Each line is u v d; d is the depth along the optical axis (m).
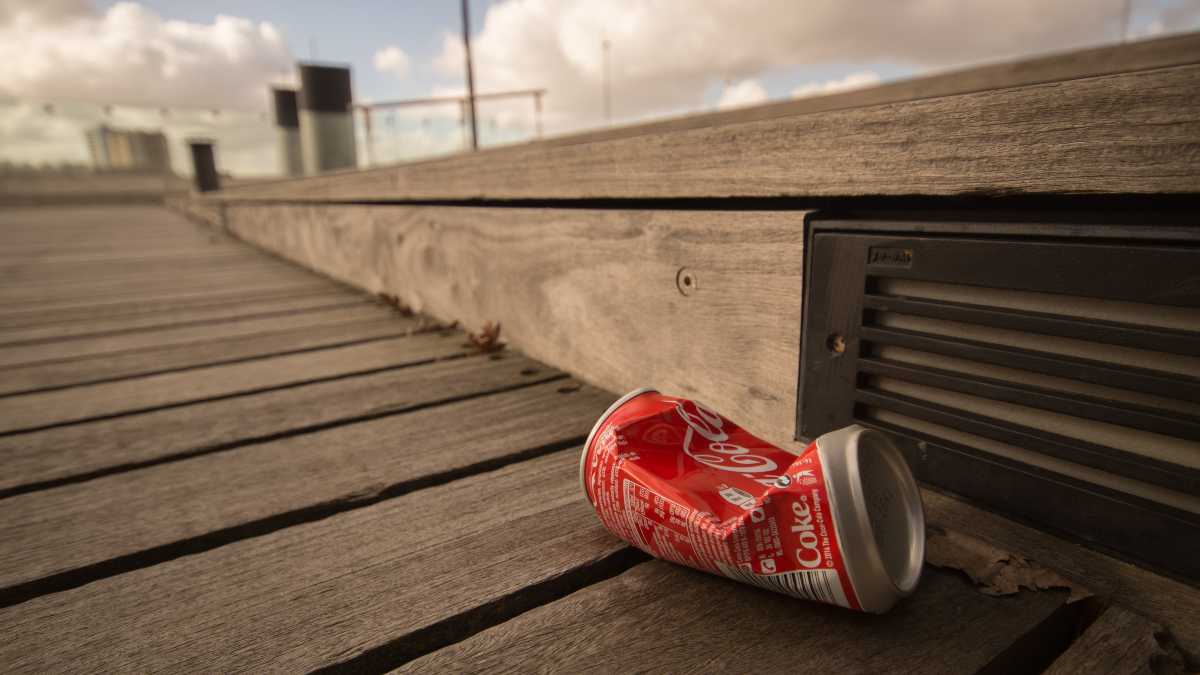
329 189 1.16
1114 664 0.24
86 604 0.30
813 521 0.25
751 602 0.28
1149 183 0.24
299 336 0.78
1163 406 0.26
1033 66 0.86
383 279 0.99
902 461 0.27
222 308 0.96
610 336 0.52
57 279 1.26
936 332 0.32
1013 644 0.25
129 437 0.48
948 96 0.29
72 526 0.36
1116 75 0.24
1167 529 0.26
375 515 0.37
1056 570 0.28
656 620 0.28
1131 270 0.25
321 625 0.28
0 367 0.67
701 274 0.43
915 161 0.30
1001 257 0.29
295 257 1.46
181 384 0.61
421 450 0.45
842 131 0.33
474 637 0.27
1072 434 0.28
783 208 0.39
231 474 0.42
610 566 0.32
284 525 0.37
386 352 0.70
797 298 0.37
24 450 0.46
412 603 0.29
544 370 0.61
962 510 0.32
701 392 0.44
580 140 0.53
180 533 0.35
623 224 0.49
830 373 0.36
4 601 0.31
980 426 0.31
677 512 0.28
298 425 0.50
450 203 0.79
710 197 0.41
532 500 0.38
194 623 0.29
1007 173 0.27
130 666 0.27
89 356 0.71
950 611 0.27
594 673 0.25
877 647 0.26
